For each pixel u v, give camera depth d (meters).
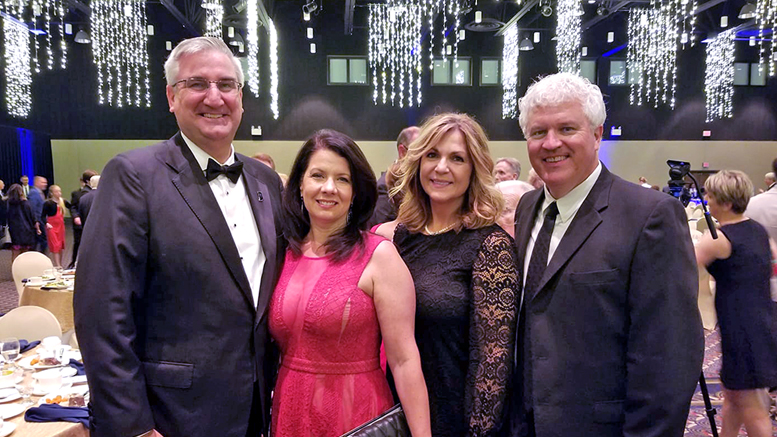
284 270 1.67
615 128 14.03
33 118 12.98
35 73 12.83
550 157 1.46
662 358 1.27
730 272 2.57
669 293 1.28
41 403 2.06
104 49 12.10
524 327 1.52
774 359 2.49
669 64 12.91
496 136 13.80
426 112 13.66
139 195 1.49
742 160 14.14
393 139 13.66
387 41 12.73
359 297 1.51
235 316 1.54
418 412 1.47
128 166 1.50
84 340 1.38
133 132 13.16
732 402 2.61
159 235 1.49
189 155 1.62
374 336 1.56
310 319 1.51
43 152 12.91
